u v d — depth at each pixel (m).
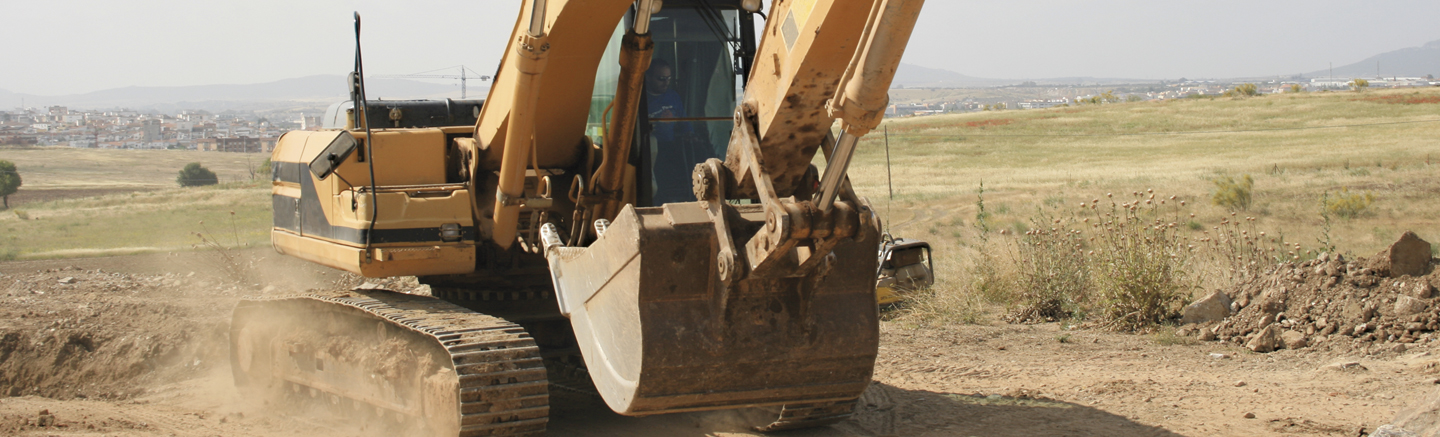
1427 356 8.45
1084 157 64.62
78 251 24.36
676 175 7.56
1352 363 8.37
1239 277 11.61
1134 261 11.05
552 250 6.33
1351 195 29.67
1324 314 9.77
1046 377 8.64
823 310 5.44
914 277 13.25
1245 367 8.78
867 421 7.23
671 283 5.16
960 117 100.62
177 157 135.38
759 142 4.70
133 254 23.84
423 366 6.73
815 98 4.43
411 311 7.16
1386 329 9.29
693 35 7.59
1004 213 32.03
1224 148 64.19
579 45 6.29
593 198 7.09
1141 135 77.88
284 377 8.63
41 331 10.87
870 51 3.66
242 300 9.25
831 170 4.19
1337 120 79.12
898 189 47.38
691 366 5.16
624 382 5.28
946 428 6.96
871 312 5.52
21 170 104.44
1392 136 64.19
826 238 4.46
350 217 7.26
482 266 7.71
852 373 5.56
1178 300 11.57
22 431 7.18
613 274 5.36
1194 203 32.50
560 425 7.13
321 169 7.17
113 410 8.37
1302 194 33.47
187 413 8.34
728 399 5.37
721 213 4.88
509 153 6.74
